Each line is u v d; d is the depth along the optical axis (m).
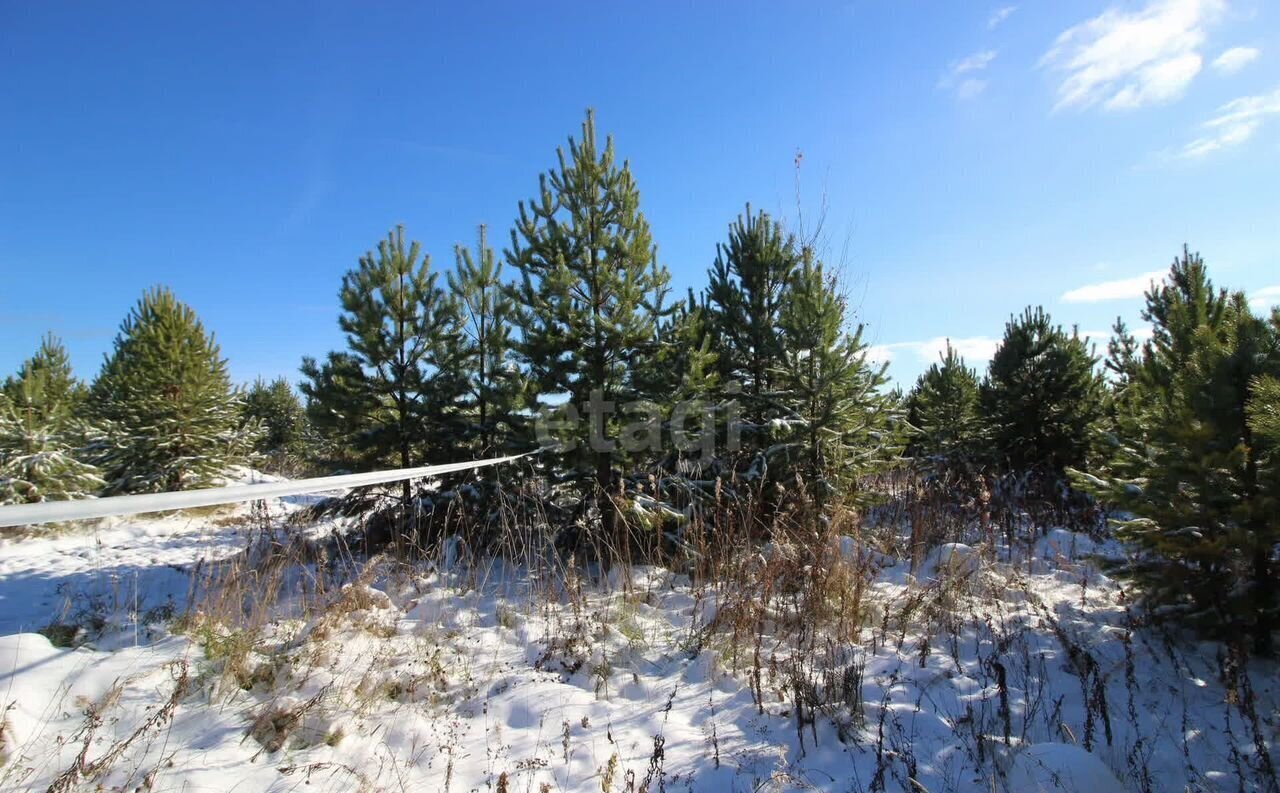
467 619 4.95
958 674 4.04
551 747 3.22
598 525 6.65
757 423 8.26
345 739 3.15
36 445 9.40
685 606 5.47
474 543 6.94
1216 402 4.20
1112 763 3.16
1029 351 10.63
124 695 3.25
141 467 11.53
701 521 6.48
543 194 7.43
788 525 6.51
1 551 7.91
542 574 5.79
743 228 9.16
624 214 7.34
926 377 15.96
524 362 7.49
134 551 7.93
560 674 4.11
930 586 5.23
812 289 7.81
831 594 5.09
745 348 8.92
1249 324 4.26
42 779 2.61
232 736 3.06
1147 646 4.34
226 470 12.76
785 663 4.11
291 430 23.11
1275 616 4.09
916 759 3.15
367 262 8.03
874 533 7.76
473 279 8.53
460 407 8.27
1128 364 10.02
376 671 3.82
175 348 12.13
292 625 4.43
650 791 2.88
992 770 3.04
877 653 4.38
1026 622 4.84
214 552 6.86
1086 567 6.25
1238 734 3.43
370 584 5.22
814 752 3.23
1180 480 4.30
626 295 7.10
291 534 6.47
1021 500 9.15
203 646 3.93
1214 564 4.25
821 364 7.76
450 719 3.47
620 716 3.58
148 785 2.55
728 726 3.49
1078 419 10.02
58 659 3.49
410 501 7.59
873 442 8.24
